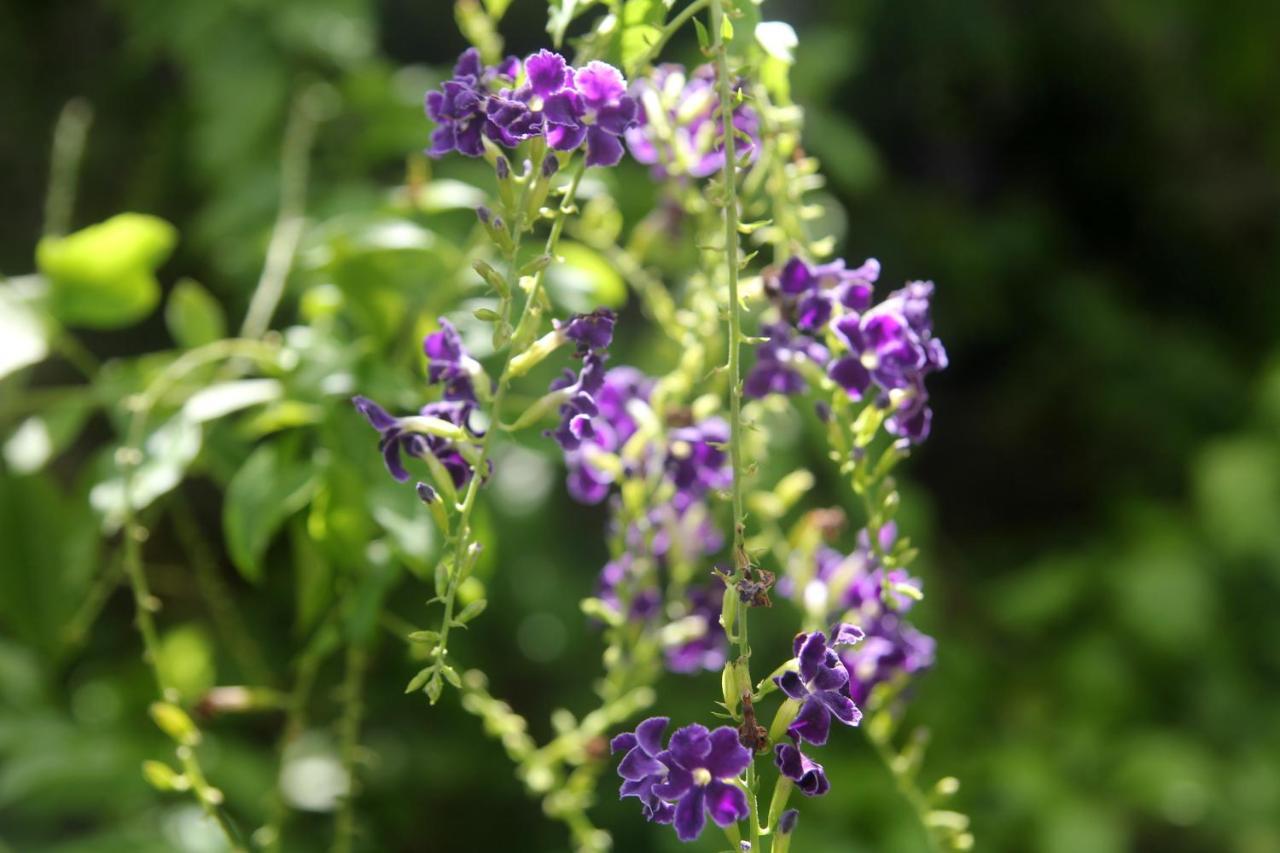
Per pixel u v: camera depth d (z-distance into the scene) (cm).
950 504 177
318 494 55
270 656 111
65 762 81
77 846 73
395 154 95
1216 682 132
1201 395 166
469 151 45
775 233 51
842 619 51
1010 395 175
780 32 48
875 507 49
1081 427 171
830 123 98
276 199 86
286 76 96
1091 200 179
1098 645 134
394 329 59
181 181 114
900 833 113
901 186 159
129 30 110
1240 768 126
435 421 46
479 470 46
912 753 51
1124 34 158
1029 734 129
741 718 44
